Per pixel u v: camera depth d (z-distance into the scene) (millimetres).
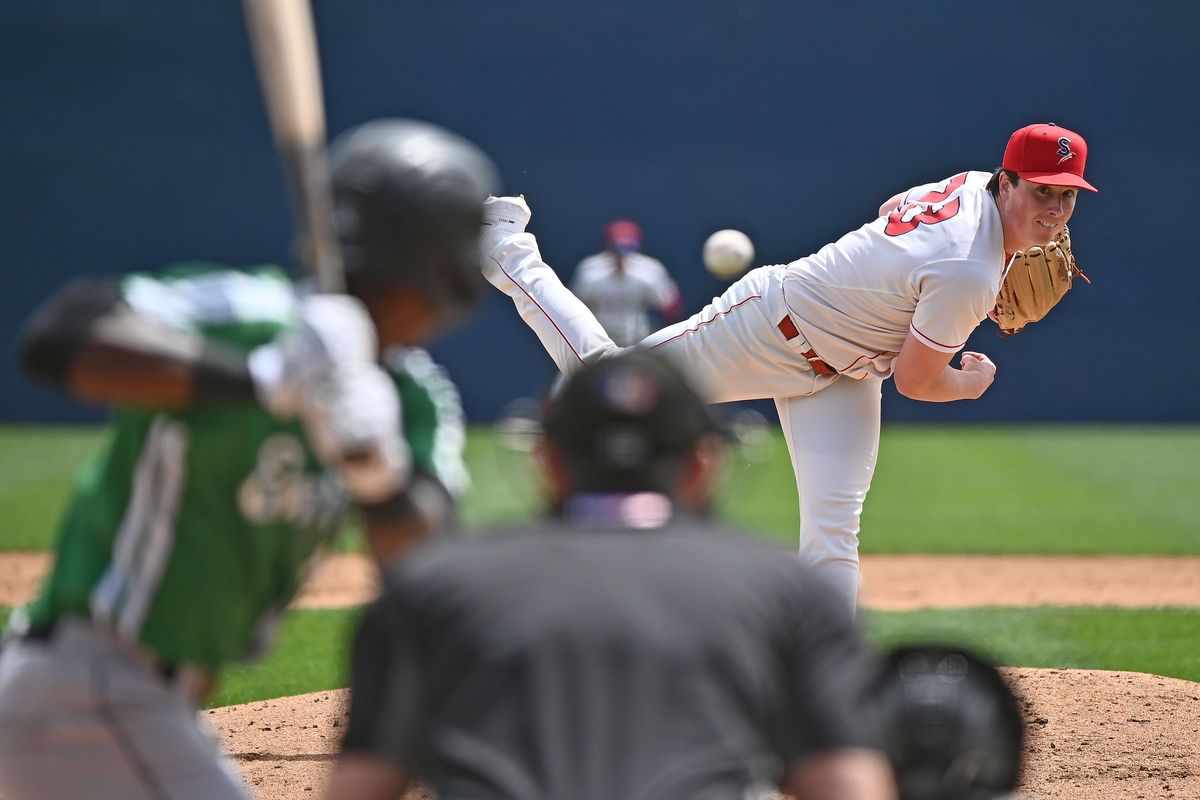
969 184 19281
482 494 45875
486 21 67000
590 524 7309
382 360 8594
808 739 6977
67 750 8352
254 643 9047
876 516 44781
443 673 6910
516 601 6969
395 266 8273
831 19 67000
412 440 8523
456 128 67500
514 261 20500
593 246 67938
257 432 8039
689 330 20203
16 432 62562
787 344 19438
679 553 7168
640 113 67438
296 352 7508
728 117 67375
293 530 8469
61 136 66375
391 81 67375
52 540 39656
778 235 67750
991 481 51344
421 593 7090
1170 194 66500
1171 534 41562
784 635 7078
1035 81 66875
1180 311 66625
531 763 6637
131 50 66250
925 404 66875
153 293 7949
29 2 65875
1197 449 58188
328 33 66938
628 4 67000
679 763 6633
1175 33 66062
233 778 8742
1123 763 18312
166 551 8219
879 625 28703
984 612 30297
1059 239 20141
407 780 7207
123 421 8320
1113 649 26281
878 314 18953
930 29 66938
